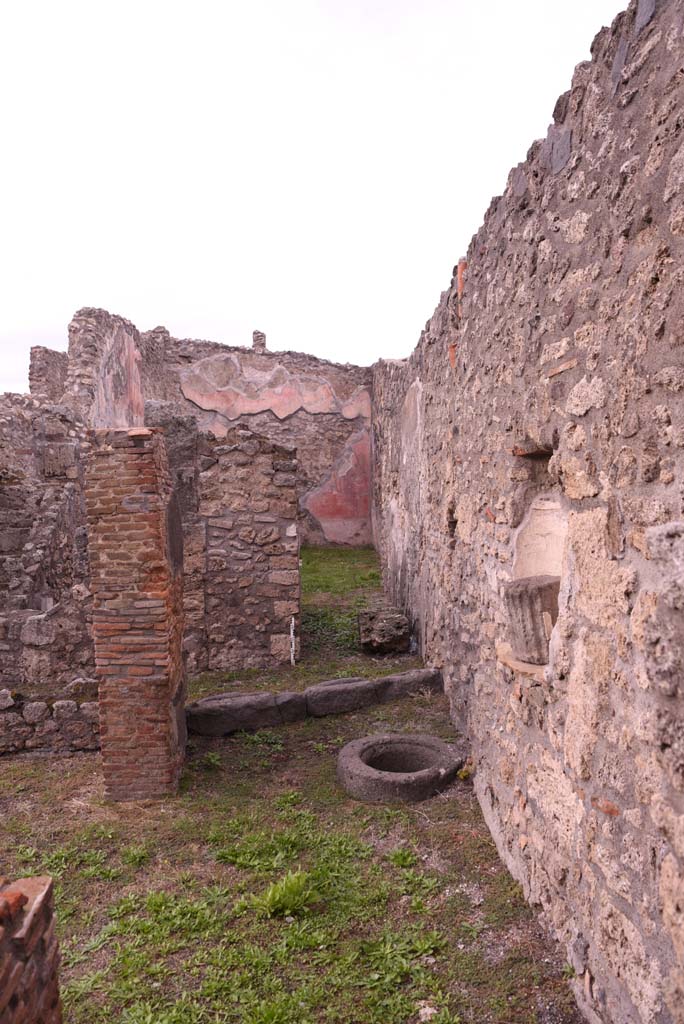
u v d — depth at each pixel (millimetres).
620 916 2279
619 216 2344
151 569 4406
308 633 8758
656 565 2037
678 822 1866
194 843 3943
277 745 5359
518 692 3438
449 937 3053
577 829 2672
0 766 5086
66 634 5812
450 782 4617
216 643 7547
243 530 7574
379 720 5793
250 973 2830
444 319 5863
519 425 3572
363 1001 2672
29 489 9484
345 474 16734
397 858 3678
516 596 3215
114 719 4500
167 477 4691
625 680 2242
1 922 1822
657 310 2064
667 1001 1942
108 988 2768
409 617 8633
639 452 2188
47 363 16578
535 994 2691
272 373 16281
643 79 2182
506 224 3789
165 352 15742
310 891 3330
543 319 3160
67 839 4016
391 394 11039
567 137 2855
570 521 2797
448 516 5742
